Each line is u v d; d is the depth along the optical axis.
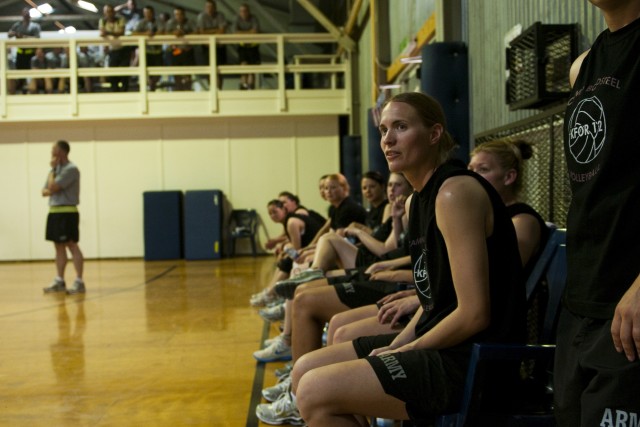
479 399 1.45
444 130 1.69
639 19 1.21
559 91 2.73
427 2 5.71
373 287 2.57
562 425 1.31
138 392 3.09
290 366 3.19
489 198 1.54
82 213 11.45
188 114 10.96
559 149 2.76
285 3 12.37
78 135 11.35
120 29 10.68
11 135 11.27
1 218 11.34
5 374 3.46
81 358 3.81
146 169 11.46
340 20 11.79
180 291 6.80
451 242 1.49
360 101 10.74
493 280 1.54
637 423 1.10
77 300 6.26
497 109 3.80
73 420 2.69
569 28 2.73
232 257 11.42
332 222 5.02
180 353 3.90
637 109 1.17
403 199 3.36
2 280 8.34
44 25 14.50
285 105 11.04
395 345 1.72
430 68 4.36
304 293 2.58
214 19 10.98
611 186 1.20
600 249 1.22
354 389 1.51
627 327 1.08
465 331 1.48
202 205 11.09
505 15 3.64
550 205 2.83
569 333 1.31
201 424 2.62
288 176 11.55
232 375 3.38
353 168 9.84
